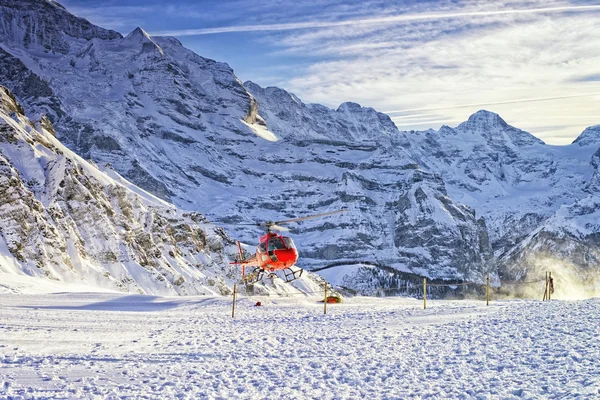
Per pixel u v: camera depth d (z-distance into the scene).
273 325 39.19
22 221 134.25
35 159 160.50
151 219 185.75
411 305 53.25
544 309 38.50
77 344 30.28
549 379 19.97
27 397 19.98
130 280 147.75
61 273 132.62
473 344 27.62
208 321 41.62
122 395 20.59
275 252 51.75
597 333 27.06
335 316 42.88
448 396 19.25
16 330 33.66
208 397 20.25
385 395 19.94
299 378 23.08
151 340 32.44
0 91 180.62
